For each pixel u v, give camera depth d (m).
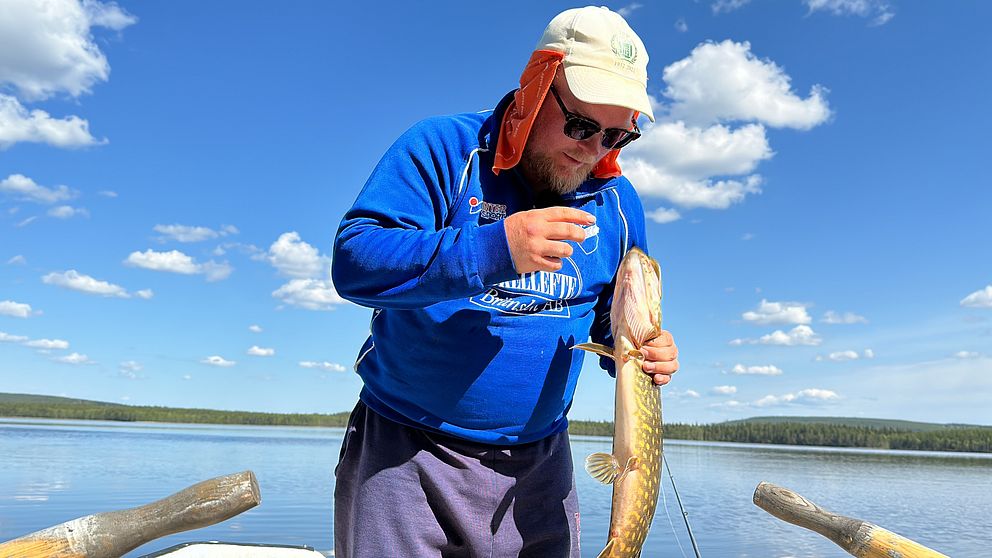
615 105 0.93
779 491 1.07
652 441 1.12
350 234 0.87
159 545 3.30
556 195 1.05
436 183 0.97
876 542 0.92
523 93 0.97
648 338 1.15
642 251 1.20
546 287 1.03
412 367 0.98
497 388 0.99
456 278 0.80
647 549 3.98
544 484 1.09
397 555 0.97
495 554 1.03
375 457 1.01
